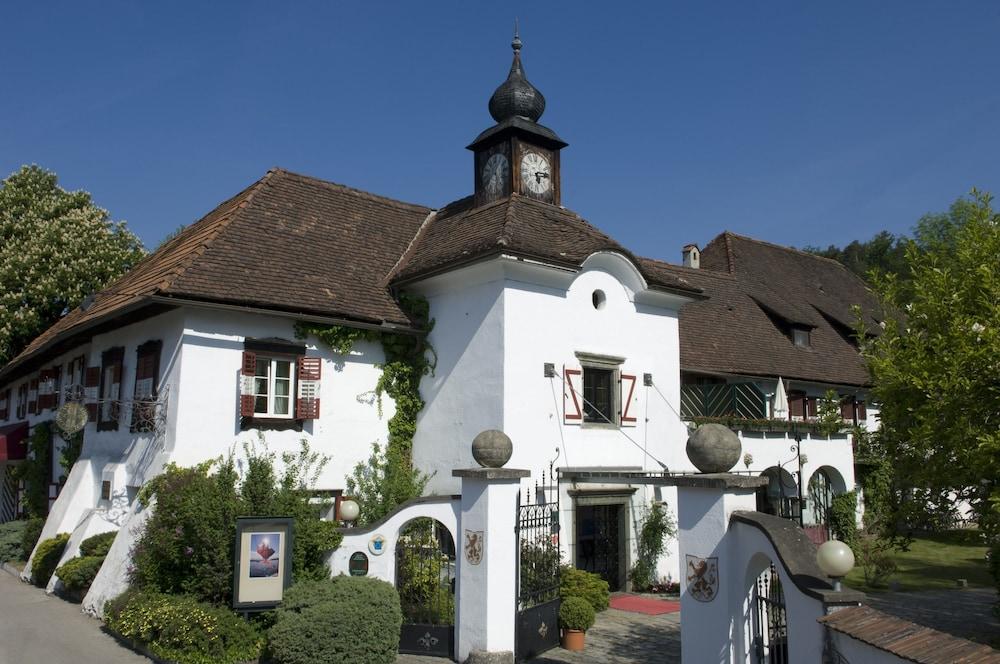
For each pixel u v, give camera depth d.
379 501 15.72
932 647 5.41
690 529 8.45
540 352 15.76
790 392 24.56
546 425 15.60
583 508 16.78
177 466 13.95
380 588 10.76
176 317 14.89
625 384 17.33
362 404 16.53
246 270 15.80
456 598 10.96
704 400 21.83
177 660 10.14
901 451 11.16
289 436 15.48
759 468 21.02
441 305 17.03
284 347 15.47
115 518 15.68
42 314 29.84
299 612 10.20
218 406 14.70
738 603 7.84
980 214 11.05
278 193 18.83
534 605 11.39
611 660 11.13
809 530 22.83
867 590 18.03
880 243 64.44
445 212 21.41
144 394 15.77
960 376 9.73
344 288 16.98
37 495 22.66
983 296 10.27
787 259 34.00
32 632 12.03
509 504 10.88
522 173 19.56
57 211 32.22
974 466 9.48
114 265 30.94
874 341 11.88
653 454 17.77
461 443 15.87
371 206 20.64
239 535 11.01
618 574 16.89
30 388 26.25
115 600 12.13
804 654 6.60
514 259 15.08
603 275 17.22
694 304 25.72
